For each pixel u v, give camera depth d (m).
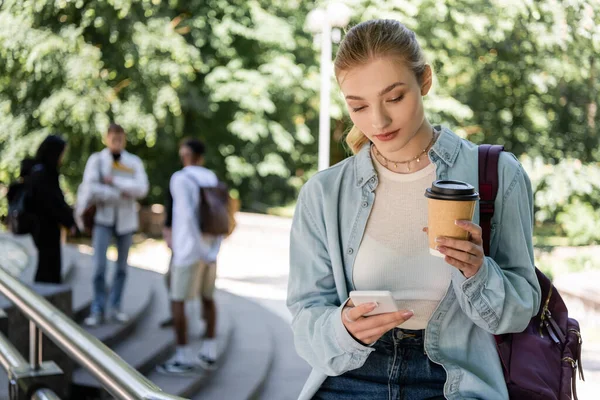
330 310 1.53
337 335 1.43
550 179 11.77
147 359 5.61
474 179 1.48
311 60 17.42
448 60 13.30
